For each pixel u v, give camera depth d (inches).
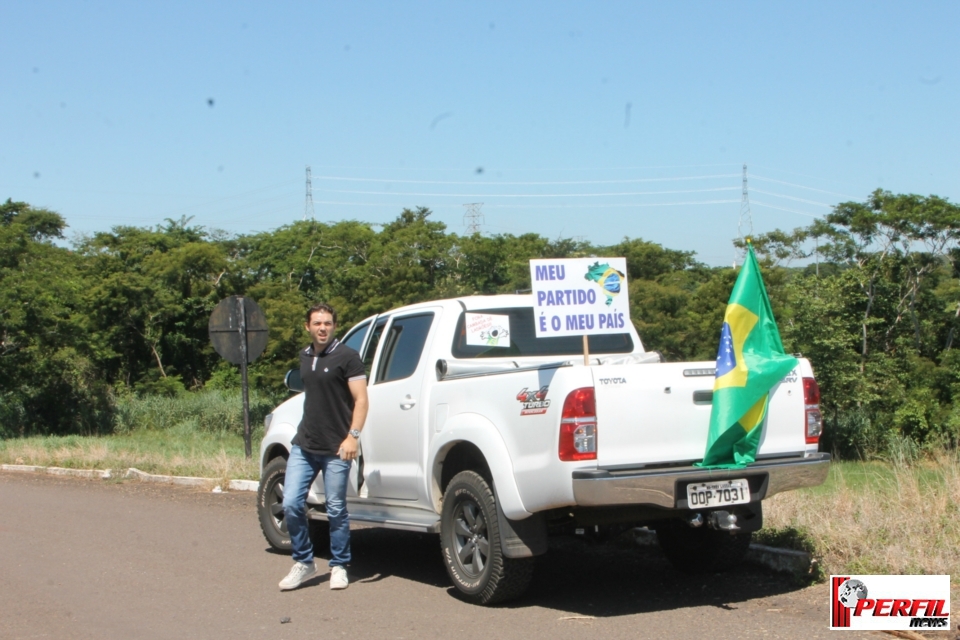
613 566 291.0
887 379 941.8
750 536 262.2
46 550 333.4
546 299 237.9
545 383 220.8
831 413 906.1
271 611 244.4
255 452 700.0
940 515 280.7
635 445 218.5
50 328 990.4
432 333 275.6
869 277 1044.5
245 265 1531.7
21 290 956.0
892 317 1045.8
